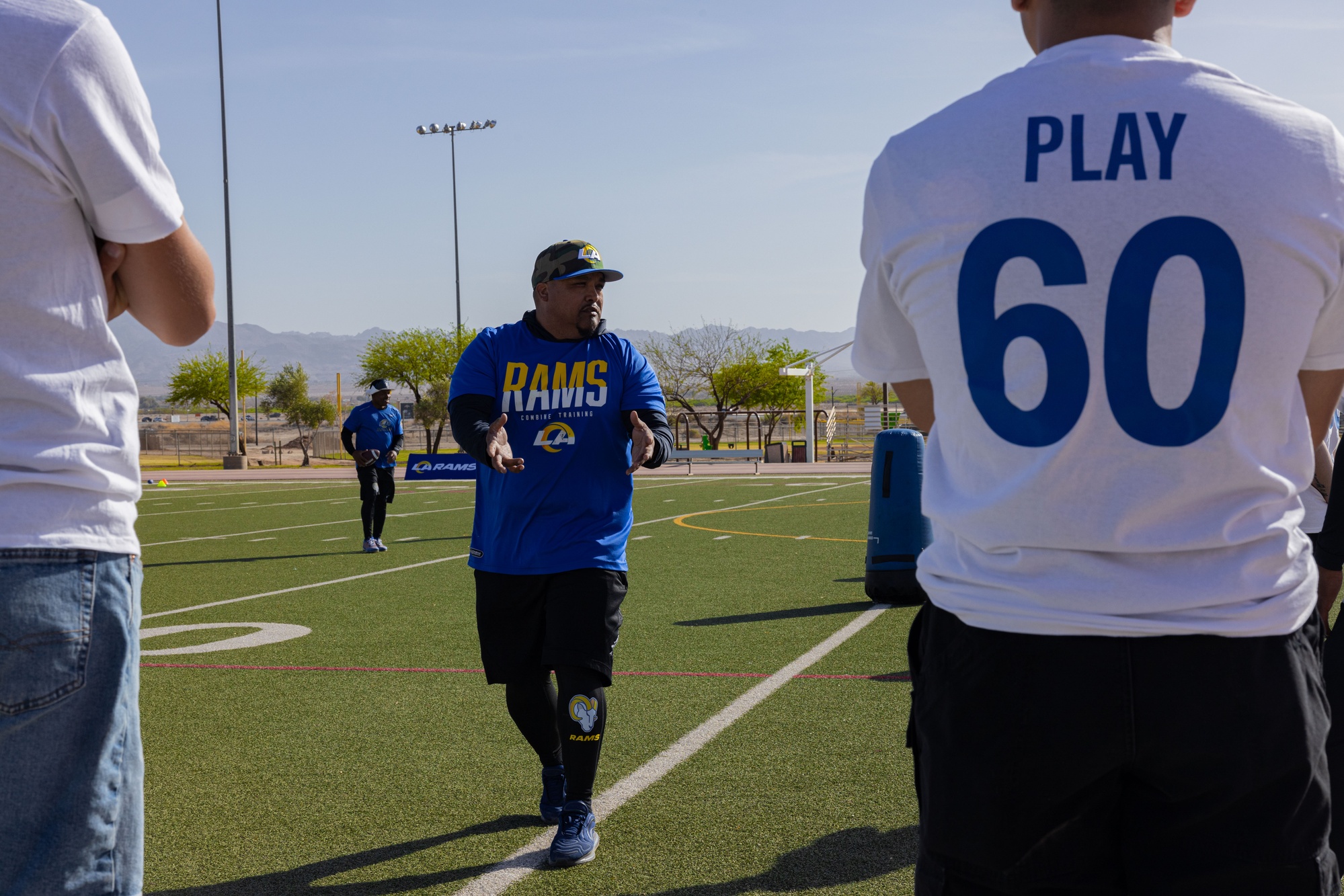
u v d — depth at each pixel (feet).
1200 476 4.58
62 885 5.07
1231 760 4.64
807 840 11.66
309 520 55.47
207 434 270.46
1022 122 4.83
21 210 4.94
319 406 241.76
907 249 5.09
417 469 69.10
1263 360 4.58
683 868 11.01
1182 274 4.54
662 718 16.63
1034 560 4.72
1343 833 9.30
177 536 47.21
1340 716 9.53
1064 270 4.64
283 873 11.10
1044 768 4.72
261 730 16.47
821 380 188.03
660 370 187.21
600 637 11.71
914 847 11.41
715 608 26.66
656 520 51.93
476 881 10.82
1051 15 5.19
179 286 5.61
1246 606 4.65
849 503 62.64
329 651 22.35
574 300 12.39
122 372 5.40
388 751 15.35
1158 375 4.55
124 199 5.15
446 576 33.65
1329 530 9.87
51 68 4.92
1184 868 4.80
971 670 4.91
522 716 12.57
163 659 21.61
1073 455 4.61
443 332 183.93
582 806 11.36
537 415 12.26
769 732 15.78
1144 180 4.61
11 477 4.95
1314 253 4.61
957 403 4.95
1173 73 4.81
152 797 13.51
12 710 4.96
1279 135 4.68
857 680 18.92
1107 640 4.63
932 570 5.20
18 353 5.03
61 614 5.05
